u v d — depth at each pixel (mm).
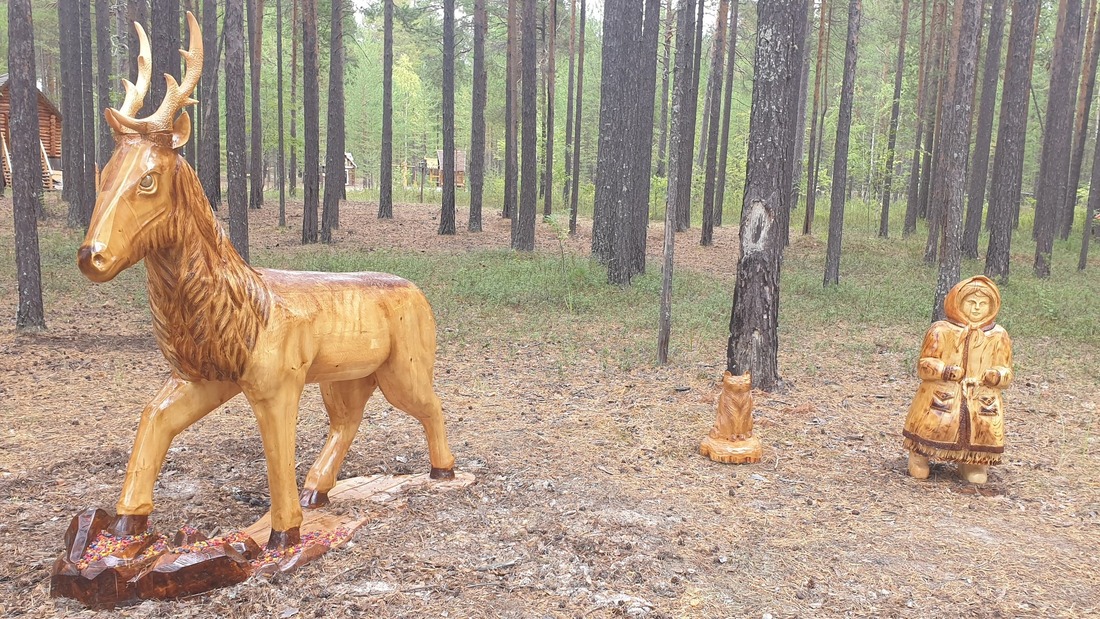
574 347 10625
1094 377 9539
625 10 15422
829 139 40406
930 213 26500
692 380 9016
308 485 5016
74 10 19828
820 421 7574
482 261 18078
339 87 22859
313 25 19688
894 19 33406
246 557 4086
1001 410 5883
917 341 11500
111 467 5730
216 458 6023
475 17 23422
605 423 7305
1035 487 5938
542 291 14453
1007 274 17859
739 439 6391
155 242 3471
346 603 3766
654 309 13258
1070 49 18469
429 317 5191
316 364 4371
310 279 4418
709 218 22656
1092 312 13969
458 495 5289
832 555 4602
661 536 4766
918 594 4129
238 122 12070
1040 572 4438
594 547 4527
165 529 4652
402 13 30141
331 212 22938
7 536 4496
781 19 7934
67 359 8820
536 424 7242
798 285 16312
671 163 9312
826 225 28578
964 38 10391
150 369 8656
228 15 11883
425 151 63562
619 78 17594
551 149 26875
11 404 7129
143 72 3674
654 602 3918
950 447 5836
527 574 4160
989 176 40000
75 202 19922
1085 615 3943
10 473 5500
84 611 3598
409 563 4219
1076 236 28453
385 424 7082
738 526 5000
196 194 3648
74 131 19688
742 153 45281
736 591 4090
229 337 3779
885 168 25422
